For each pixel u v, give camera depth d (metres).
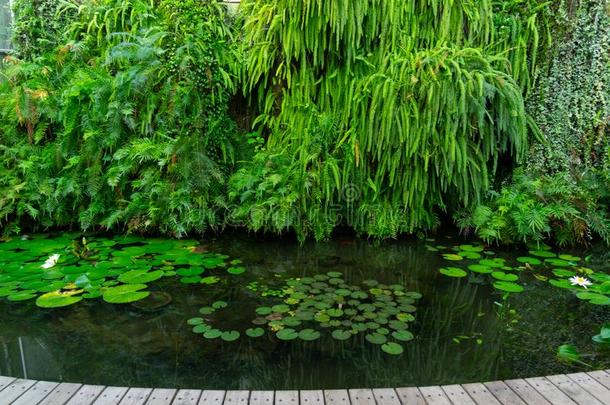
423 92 3.13
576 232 3.39
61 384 1.58
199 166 3.31
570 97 3.65
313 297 2.48
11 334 2.06
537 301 2.51
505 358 1.93
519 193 3.47
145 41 3.47
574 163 3.70
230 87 3.62
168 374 1.77
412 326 2.20
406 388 1.58
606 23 3.55
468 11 3.38
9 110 3.51
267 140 3.89
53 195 3.38
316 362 1.87
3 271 2.69
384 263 3.07
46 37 4.19
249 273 2.83
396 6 3.35
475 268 2.96
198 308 2.33
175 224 3.35
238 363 1.85
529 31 3.55
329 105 3.59
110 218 3.34
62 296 2.35
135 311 2.29
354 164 3.46
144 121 3.46
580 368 1.85
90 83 3.41
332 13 3.19
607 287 2.46
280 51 3.54
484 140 3.31
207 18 3.84
